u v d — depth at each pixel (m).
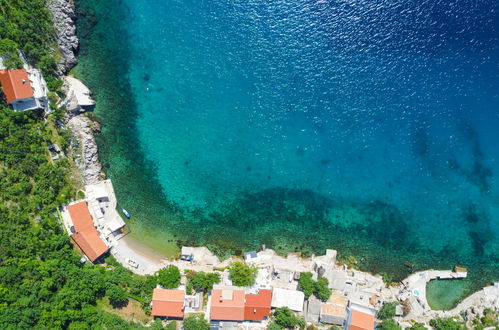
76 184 49.75
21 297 43.00
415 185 53.38
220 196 52.94
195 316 48.34
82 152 50.06
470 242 53.22
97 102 51.72
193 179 52.91
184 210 52.75
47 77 47.53
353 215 53.28
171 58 52.94
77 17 51.16
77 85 50.44
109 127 52.06
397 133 53.47
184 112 52.97
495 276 53.16
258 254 52.28
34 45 46.84
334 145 53.41
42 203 46.91
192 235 52.56
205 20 53.38
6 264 43.59
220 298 48.03
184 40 53.19
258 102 53.41
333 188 53.31
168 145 52.84
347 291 50.97
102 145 52.03
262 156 53.28
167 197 52.81
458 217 53.31
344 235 53.12
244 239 52.66
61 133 48.28
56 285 44.97
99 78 51.78
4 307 41.59
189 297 49.12
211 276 49.31
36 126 46.84
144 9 52.62
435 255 53.22
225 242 52.50
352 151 53.47
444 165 53.38
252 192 53.12
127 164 52.47
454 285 53.00
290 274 51.09
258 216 52.97
